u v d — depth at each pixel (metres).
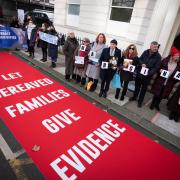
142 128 4.55
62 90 5.86
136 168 3.30
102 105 5.32
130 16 7.57
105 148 3.65
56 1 10.65
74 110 4.81
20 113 4.33
